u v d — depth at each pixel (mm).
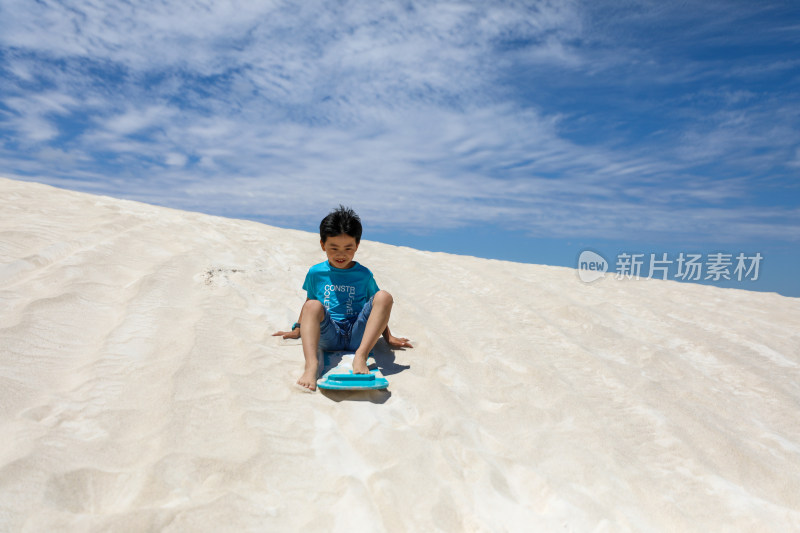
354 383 2406
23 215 4438
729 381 3439
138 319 2926
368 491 1739
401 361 2941
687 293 6219
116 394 2154
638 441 2426
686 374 3424
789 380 3604
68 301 2996
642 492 2012
